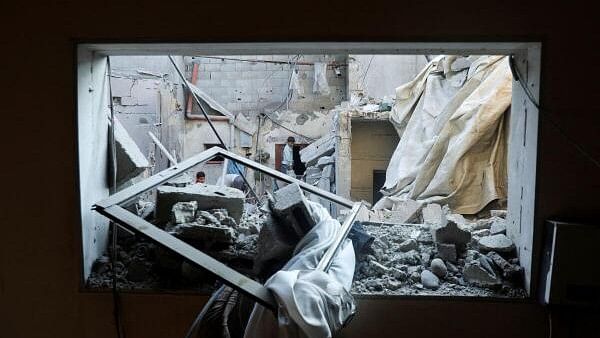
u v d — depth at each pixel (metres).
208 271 1.36
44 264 1.77
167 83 6.41
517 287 1.75
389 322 1.70
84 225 1.77
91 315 1.77
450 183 3.23
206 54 1.92
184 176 2.29
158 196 1.96
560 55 1.63
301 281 1.33
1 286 1.78
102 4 1.69
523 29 1.64
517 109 1.88
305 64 8.53
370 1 1.66
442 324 1.70
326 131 8.50
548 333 1.69
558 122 1.65
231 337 1.50
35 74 1.72
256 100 8.59
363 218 2.37
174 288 1.76
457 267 1.86
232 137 8.34
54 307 1.78
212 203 2.00
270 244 1.71
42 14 1.70
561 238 1.56
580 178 1.66
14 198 1.76
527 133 1.75
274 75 8.56
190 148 8.16
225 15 1.68
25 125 1.73
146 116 5.44
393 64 7.02
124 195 1.63
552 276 1.58
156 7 1.69
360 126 6.69
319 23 1.67
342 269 1.58
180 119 7.56
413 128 4.45
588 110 1.64
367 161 6.73
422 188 3.60
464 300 1.69
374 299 1.70
